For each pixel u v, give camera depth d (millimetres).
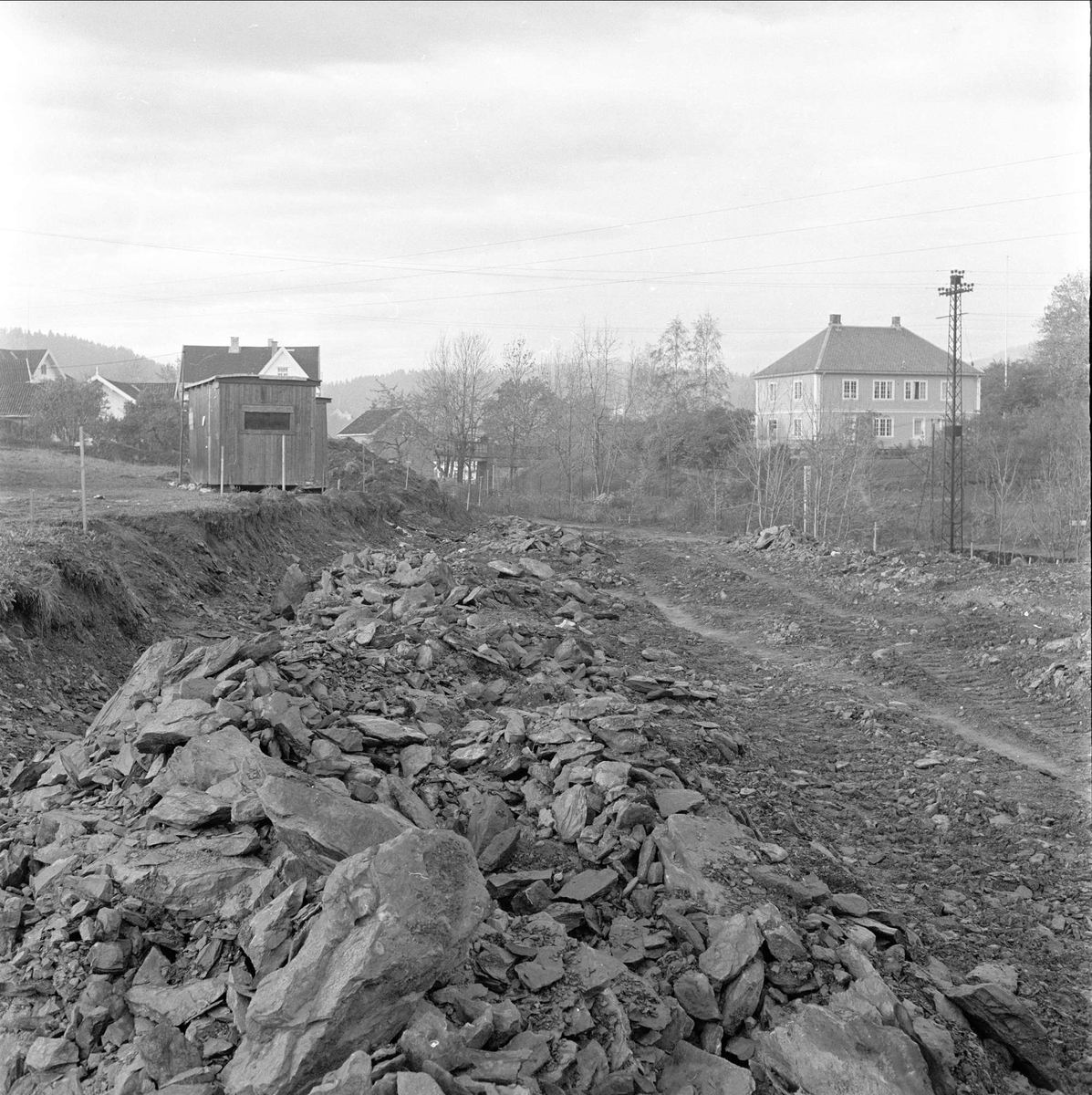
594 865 7871
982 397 77500
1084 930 8875
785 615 25219
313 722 9000
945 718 15875
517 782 9148
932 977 7422
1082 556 40719
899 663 19109
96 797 8211
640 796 8562
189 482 33656
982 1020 6965
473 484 65312
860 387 81188
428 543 34406
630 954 6801
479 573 23172
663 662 18500
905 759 13375
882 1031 6070
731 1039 6305
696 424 71438
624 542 41344
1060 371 66500
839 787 12148
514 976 6051
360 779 8180
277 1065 4949
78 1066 5539
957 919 8930
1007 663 19000
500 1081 5090
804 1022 6051
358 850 6305
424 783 8656
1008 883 9750
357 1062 4906
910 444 70438
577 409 74250
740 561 35375
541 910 7191
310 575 23125
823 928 7410
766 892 7633
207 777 7570
